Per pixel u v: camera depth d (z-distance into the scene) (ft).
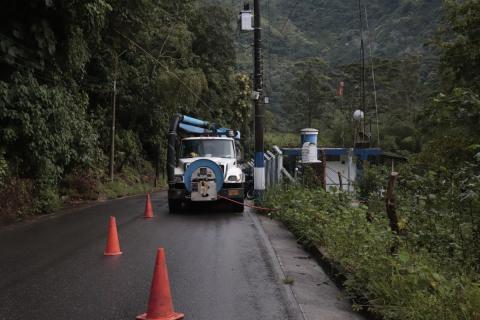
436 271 19.89
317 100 206.28
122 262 29.01
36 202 53.11
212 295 22.56
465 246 22.63
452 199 24.58
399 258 19.89
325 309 20.94
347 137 167.43
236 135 70.13
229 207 59.41
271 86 213.05
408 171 37.78
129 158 110.42
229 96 166.61
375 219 30.83
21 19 52.03
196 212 54.54
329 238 30.25
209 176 51.21
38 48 52.65
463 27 62.44
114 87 90.63
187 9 122.72
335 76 196.65
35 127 50.83
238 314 20.06
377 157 99.14
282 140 185.16
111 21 78.28
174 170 53.36
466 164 26.18
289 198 46.98
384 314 18.08
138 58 105.50
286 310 20.65
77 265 28.30
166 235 38.52
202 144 56.59
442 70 67.56
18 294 22.67
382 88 180.96
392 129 160.56
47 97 52.13
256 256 30.91
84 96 67.00
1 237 38.06
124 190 90.22
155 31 105.70
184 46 116.57
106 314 19.95
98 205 64.49
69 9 52.80
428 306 16.85
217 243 35.17
